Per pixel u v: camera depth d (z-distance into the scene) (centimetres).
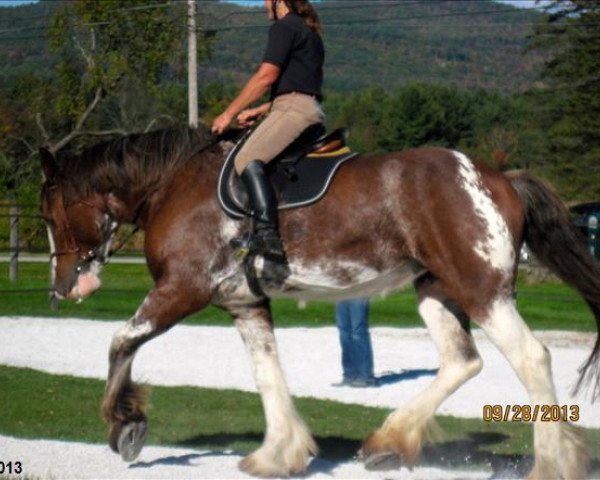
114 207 755
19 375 1144
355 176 693
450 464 744
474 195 674
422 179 681
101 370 1192
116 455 747
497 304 663
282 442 698
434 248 674
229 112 704
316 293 704
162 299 691
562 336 1548
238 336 1479
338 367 1223
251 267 689
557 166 3781
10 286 2177
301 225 688
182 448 787
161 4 3800
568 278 696
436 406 706
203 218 696
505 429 873
